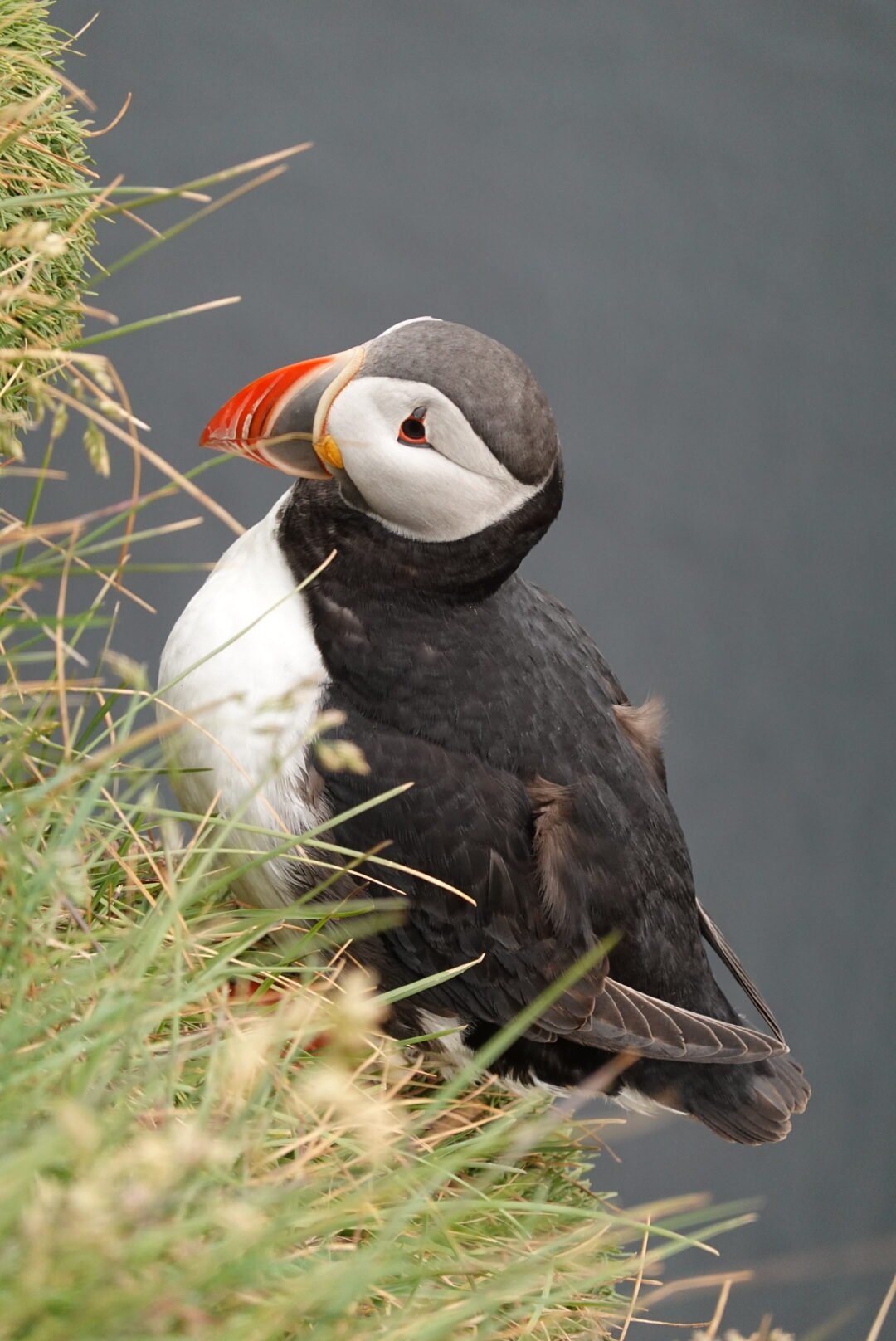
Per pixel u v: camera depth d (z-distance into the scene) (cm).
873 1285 1733
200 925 648
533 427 693
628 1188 1770
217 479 2025
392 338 702
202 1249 431
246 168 600
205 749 732
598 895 756
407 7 2538
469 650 746
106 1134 419
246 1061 475
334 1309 434
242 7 2423
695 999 820
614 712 859
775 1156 1842
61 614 562
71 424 1780
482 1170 687
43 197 598
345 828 728
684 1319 1633
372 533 723
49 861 485
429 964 741
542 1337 593
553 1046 764
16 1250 371
